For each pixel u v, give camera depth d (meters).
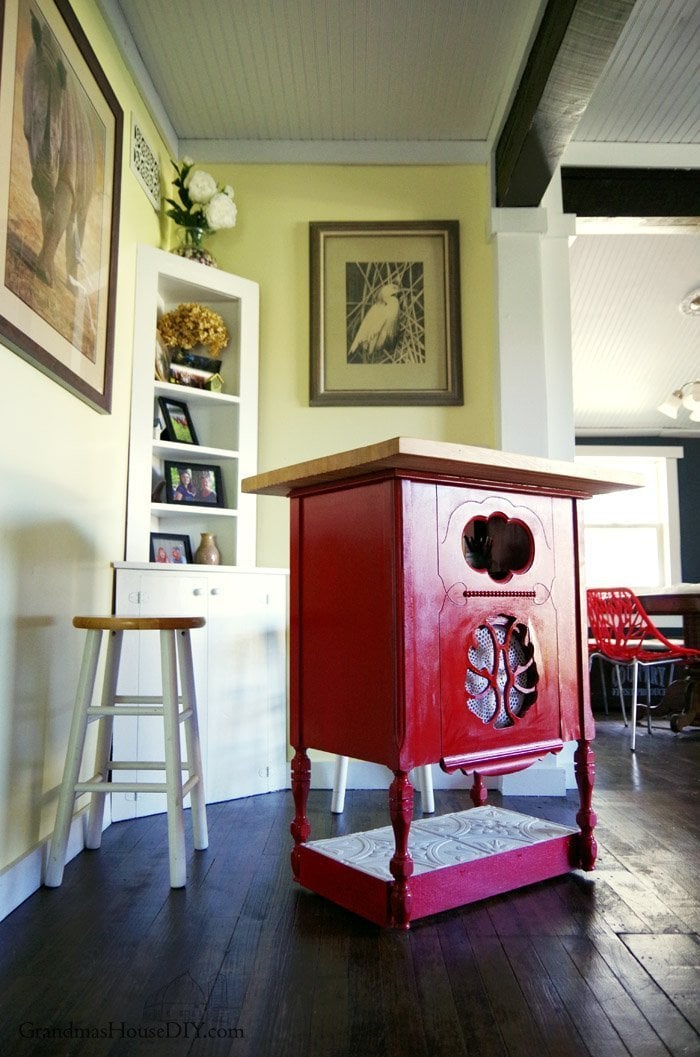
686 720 4.34
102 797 2.09
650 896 1.70
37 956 1.40
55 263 1.90
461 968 1.35
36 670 1.82
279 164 3.23
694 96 2.99
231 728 2.63
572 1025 1.15
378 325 3.15
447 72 2.83
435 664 1.57
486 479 1.70
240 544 2.95
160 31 2.60
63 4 1.93
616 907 1.64
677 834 2.21
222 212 2.94
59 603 1.98
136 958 1.39
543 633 1.79
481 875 1.68
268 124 3.14
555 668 1.82
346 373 3.13
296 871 1.79
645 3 2.47
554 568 1.84
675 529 6.55
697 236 4.98
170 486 2.85
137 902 1.68
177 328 2.87
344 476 1.64
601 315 5.59
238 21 2.56
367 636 1.60
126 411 2.61
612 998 1.24
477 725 1.63
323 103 3.00
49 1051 1.08
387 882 1.53
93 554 2.26
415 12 2.53
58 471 1.97
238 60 2.75
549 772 2.75
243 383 3.00
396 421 3.13
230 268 3.18
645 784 2.93
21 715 1.73
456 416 3.13
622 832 2.23
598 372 6.09
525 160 2.75
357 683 1.62
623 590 4.03
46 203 1.83
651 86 2.92
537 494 1.82
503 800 2.67
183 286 2.91
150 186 2.87
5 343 1.63
